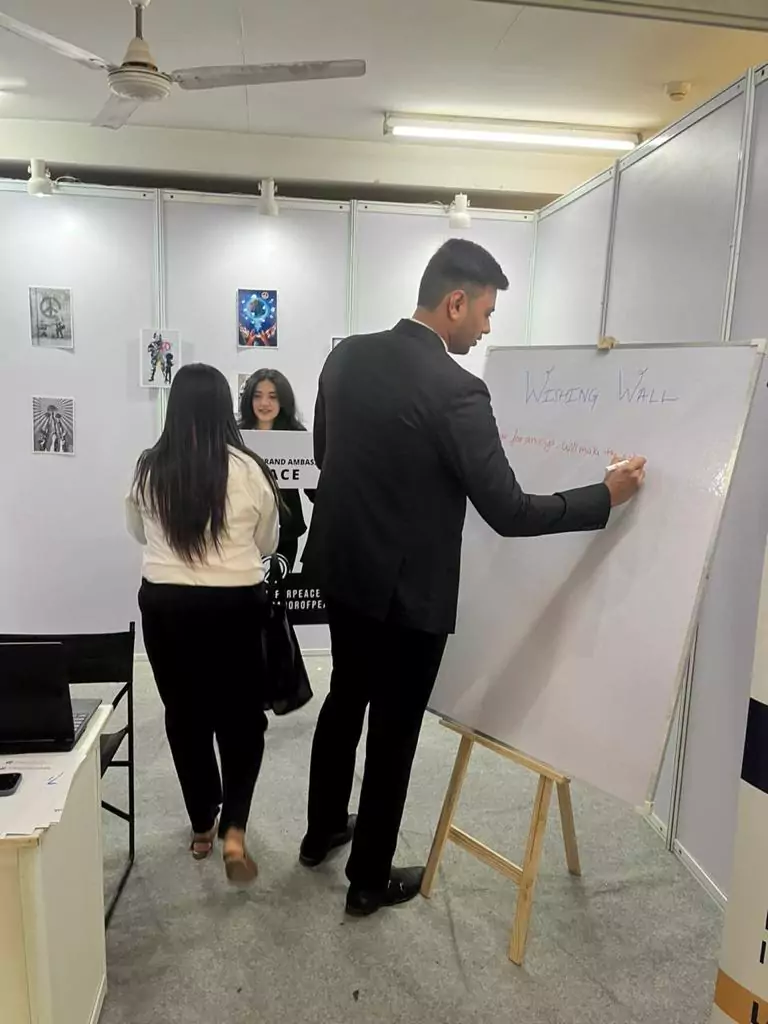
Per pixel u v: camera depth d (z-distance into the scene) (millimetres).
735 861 1490
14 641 1558
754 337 2066
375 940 1953
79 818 1524
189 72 2258
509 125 3750
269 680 2693
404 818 2553
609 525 1805
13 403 3908
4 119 3777
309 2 2555
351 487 1869
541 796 1850
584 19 2643
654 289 2717
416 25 2711
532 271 4211
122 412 3998
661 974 1866
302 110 3586
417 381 1759
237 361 4062
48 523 4008
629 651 1712
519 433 2080
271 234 3992
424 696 1931
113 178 4148
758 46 2867
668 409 1751
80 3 2586
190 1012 1709
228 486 1938
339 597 1913
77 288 3881
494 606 2039
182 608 1931
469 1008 1742
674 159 2557
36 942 1282
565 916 2072
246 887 2148
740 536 2078
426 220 4094
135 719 3295
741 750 2053
